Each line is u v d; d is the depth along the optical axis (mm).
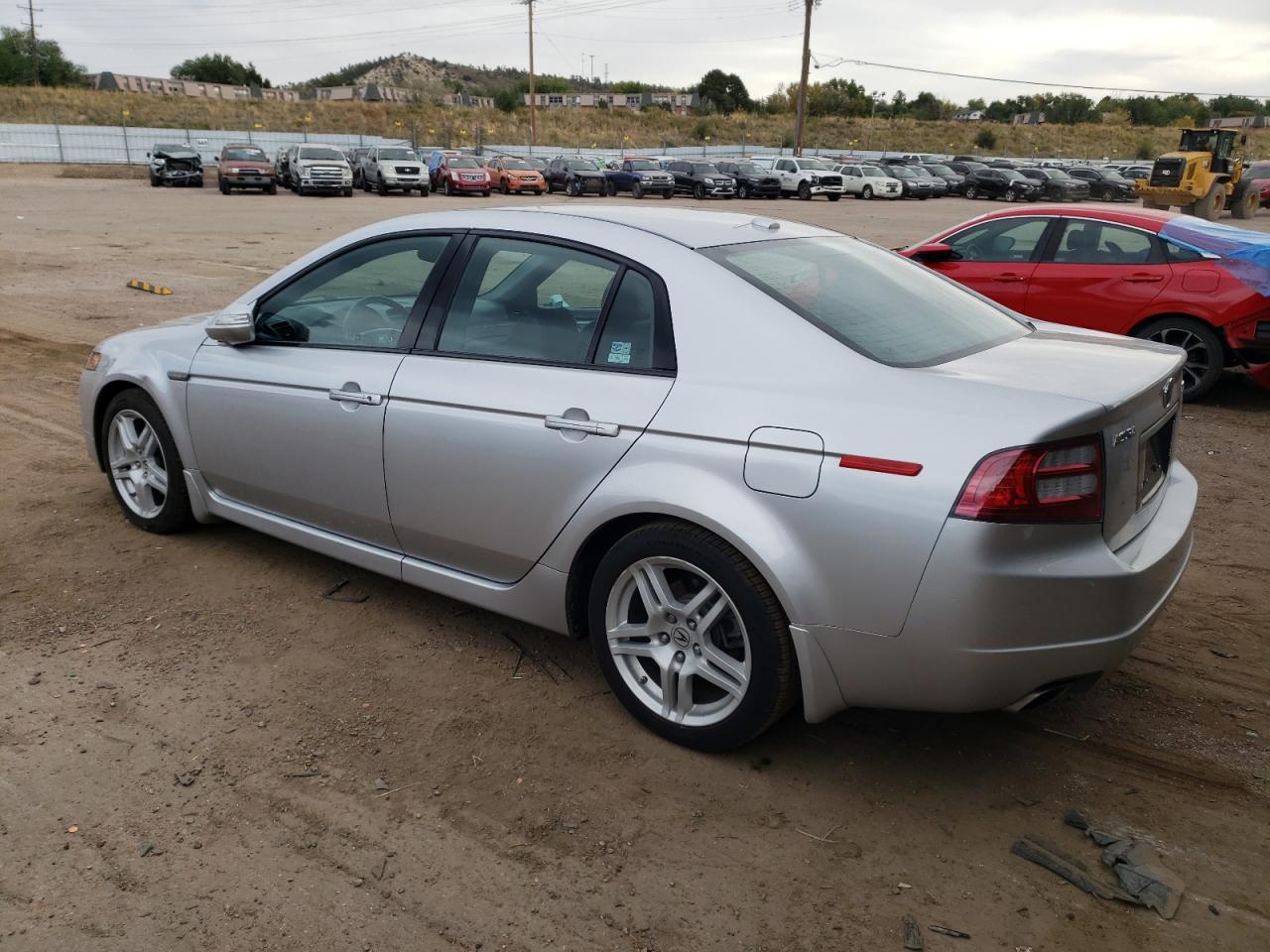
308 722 3266
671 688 3125
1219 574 4609
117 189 36062
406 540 3752
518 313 3426
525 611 3459
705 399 2914
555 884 2559
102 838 2689
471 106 91875
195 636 3814
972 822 2826
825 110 102250
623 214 3551
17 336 9773
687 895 2521
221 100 73625
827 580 2689
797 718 3367
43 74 85125
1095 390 2707
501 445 3311
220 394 4195
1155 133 101500
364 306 3879
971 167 54562
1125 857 2658
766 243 3436
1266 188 39125
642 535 3027
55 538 4695
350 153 43250
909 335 3094
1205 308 7574
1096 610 2609
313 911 2445
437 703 3396
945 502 2514
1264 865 2656
